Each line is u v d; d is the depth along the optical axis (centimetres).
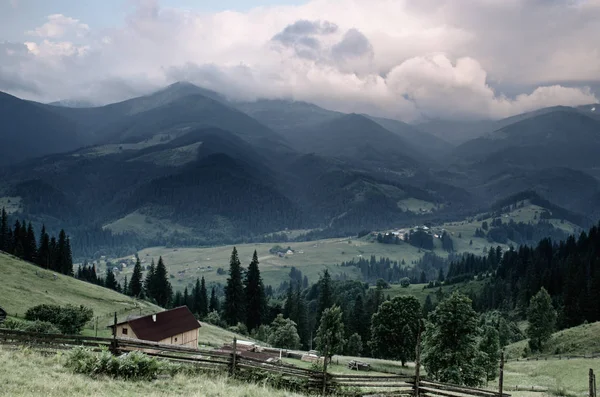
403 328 7781
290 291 13788
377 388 3098
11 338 2555
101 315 8656
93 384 2041
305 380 2609
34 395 1770
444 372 5206
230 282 13000
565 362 6812
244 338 10131
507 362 7962
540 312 8931
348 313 12950
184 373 2520
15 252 13250
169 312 6844
